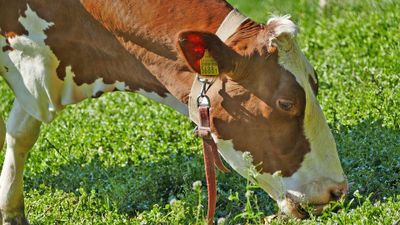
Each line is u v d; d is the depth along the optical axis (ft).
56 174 48.26
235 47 37.35
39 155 50.93
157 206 42.68
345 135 47.09
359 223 38.01
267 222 40.06
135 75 40.16
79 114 57.21
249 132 38.06
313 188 38.32
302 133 37.81
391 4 66.39
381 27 62.80
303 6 72.08
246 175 38.99
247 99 37.58
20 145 43.34
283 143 37.93
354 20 65.62
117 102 58.70
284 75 37.11
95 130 53.36
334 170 38.42
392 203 39.47
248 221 41.04
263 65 37.14
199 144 49.47
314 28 67.36
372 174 43.45
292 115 37.45
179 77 38.86
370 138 46.47
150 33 38.78
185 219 41.91
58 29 40.16
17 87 42.01
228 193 44.29
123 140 51.55
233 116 37.99
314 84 38.24
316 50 62.90
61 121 56.65
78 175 47.42
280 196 38.99
